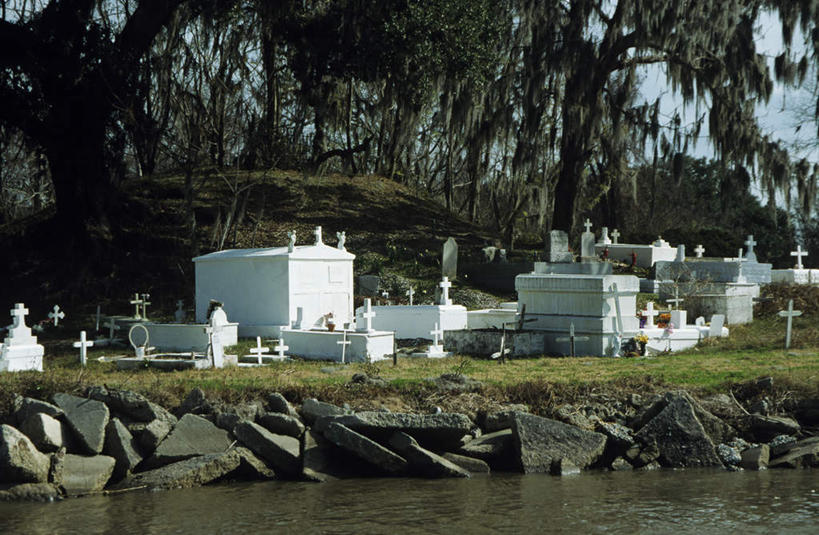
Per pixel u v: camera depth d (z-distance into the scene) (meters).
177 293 34.09
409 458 13.47
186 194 36.09
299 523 10.62
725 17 36.44
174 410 14.61
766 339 22.69
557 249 23.48
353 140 62.75
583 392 15.74
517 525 10.41
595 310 21.05
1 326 30.08
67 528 10.59
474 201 56.00
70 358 20.86
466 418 13.77
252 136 40.12
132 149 47.75
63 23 35.34
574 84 37.47
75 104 35.84
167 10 36.00
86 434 13.41
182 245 38.38
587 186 54.38
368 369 17.64
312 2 40.03
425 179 69.12
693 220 71.44
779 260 49.78
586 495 11.86
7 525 10.76
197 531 10.34
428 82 39.25
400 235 42.81
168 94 40.28
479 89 40.03
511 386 15.77
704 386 15.97
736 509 11.03
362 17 37.44
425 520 10.70
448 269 35.38
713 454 13.86
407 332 25.20
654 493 11.97
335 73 39.19
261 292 24.19
